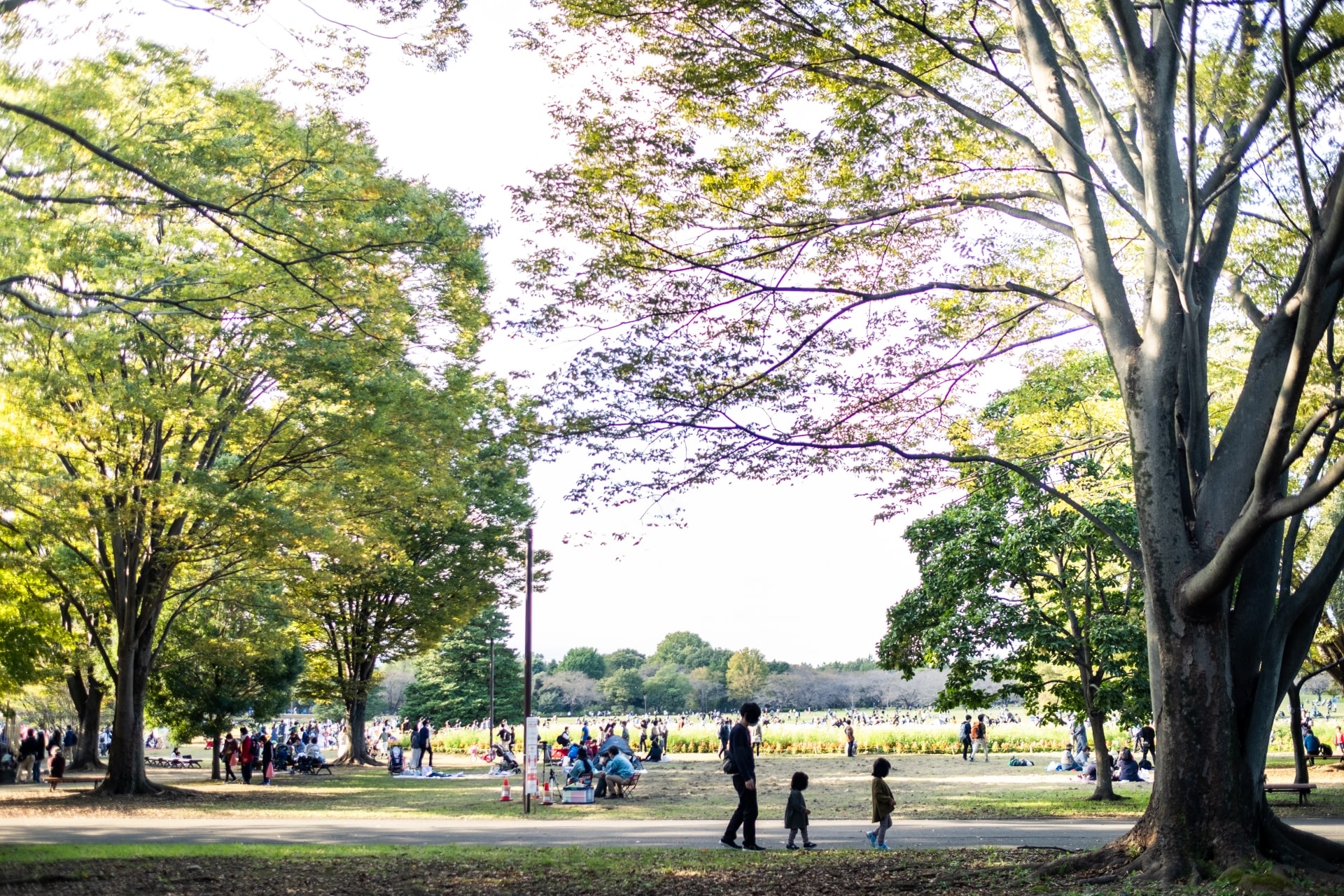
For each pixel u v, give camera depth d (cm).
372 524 2956
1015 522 2398
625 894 1089
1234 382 1625
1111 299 1166
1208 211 1387
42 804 2580
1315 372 1246
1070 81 1380
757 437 1291
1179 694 1059
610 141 1204
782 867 1262
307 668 5450
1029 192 1288
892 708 14738
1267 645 1089
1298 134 879
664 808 2480
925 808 2364
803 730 6172
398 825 2034
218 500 2464
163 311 1911
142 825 2025
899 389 1375
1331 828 1681
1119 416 1833
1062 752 5631
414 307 2222
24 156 1581
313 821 2134
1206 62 1121
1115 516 2305
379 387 2372
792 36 1166
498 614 8369
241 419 2578
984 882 1087
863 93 1248
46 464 2578
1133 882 1007
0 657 2764
